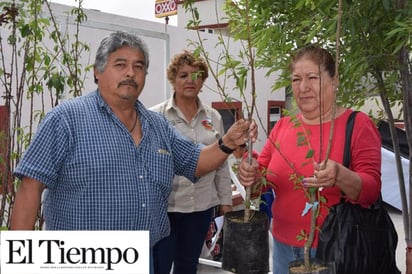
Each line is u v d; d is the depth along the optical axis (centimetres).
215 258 458
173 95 333
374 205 199
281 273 224
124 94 190
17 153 238
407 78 224
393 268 196
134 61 193
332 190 202
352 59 224
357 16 194
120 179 186
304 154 210
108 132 188
